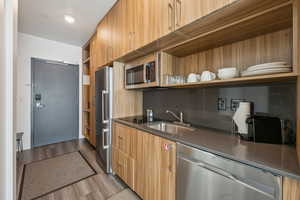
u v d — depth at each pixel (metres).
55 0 1.94
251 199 0.73
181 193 1.08
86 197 1.58
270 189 0.68
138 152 1.52
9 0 0.53
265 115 1.12
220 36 1.17
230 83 1.24
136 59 1.92
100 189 1.72
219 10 0.93
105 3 1.99
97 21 2.47
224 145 0.96
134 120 1.92
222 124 1.40
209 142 1.02
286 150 0.86
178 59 1.73
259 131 1.01
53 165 2.30
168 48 1.48
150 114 2.11
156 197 1.29
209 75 1.28
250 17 0.91
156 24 1.37
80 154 2.75
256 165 0.71
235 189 0.79
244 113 1.11
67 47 3.51
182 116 1.77
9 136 0.54
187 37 1.32
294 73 0.73
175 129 1.70
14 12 0.56
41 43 3.16
